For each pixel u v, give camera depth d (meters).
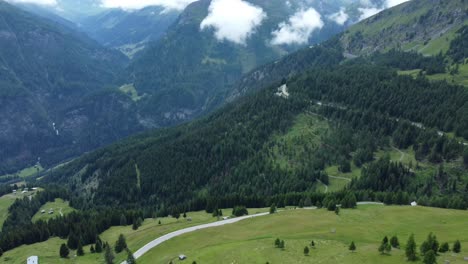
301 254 105.75
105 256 130.75
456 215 138.00
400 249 105.38
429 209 146.75
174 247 130.12
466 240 110.69
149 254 128.00
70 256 142.75
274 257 105.19
